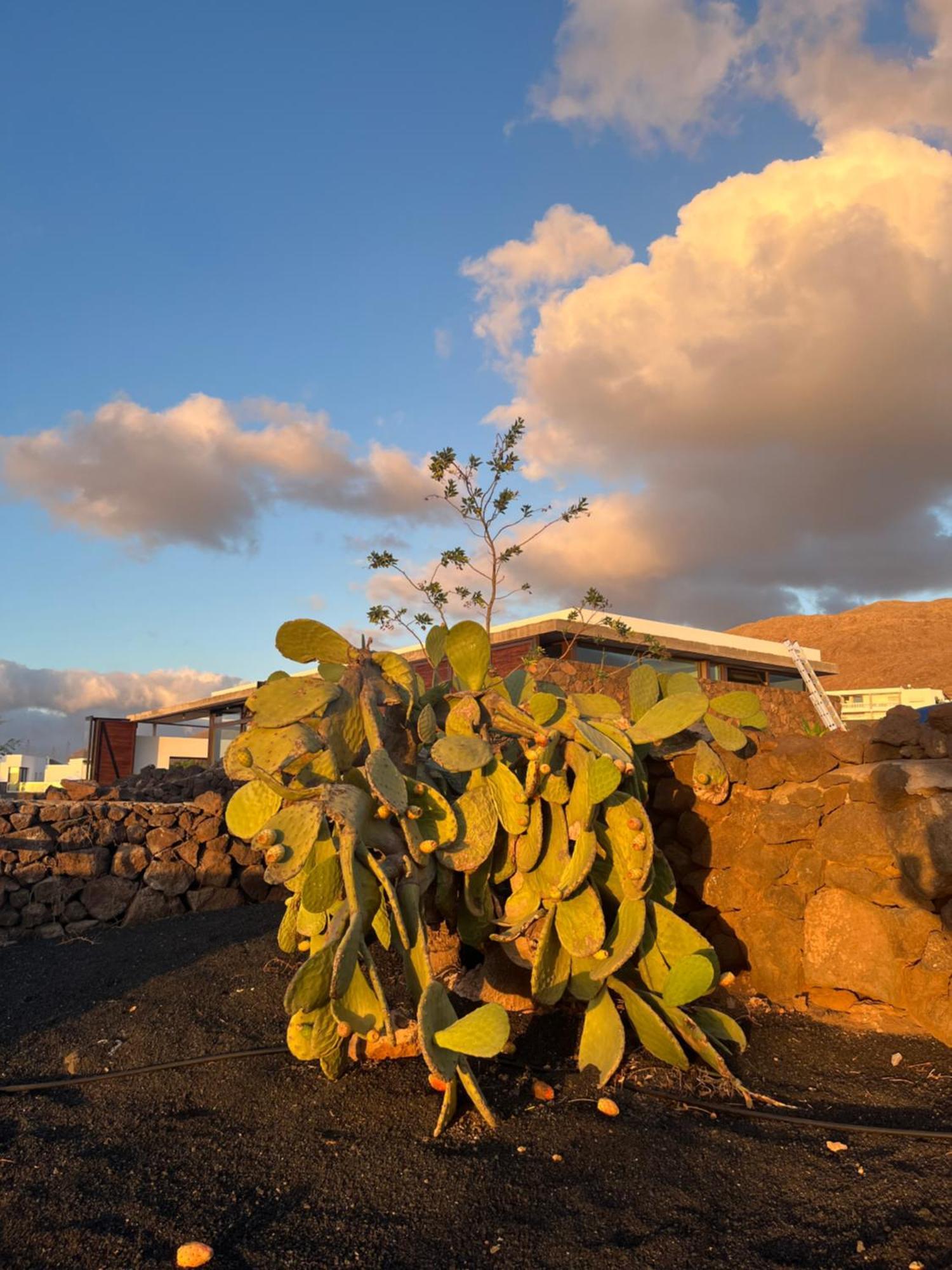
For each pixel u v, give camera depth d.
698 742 4.03
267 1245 2.11
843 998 3.56
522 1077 3.12
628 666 10.12
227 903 6.11
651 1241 2.08
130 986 4.25
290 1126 2.77
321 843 3.04
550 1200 2.27
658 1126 2.69
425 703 3.75
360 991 2.91
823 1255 2.00
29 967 4.79
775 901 3.75
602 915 3.20
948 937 3.25
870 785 3.51
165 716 17.84
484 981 3.82
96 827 5.90
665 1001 3.03
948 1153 2.45
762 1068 3.13
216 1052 3.39
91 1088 3.11
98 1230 2.17
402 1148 2.59
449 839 3.21
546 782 3.39
